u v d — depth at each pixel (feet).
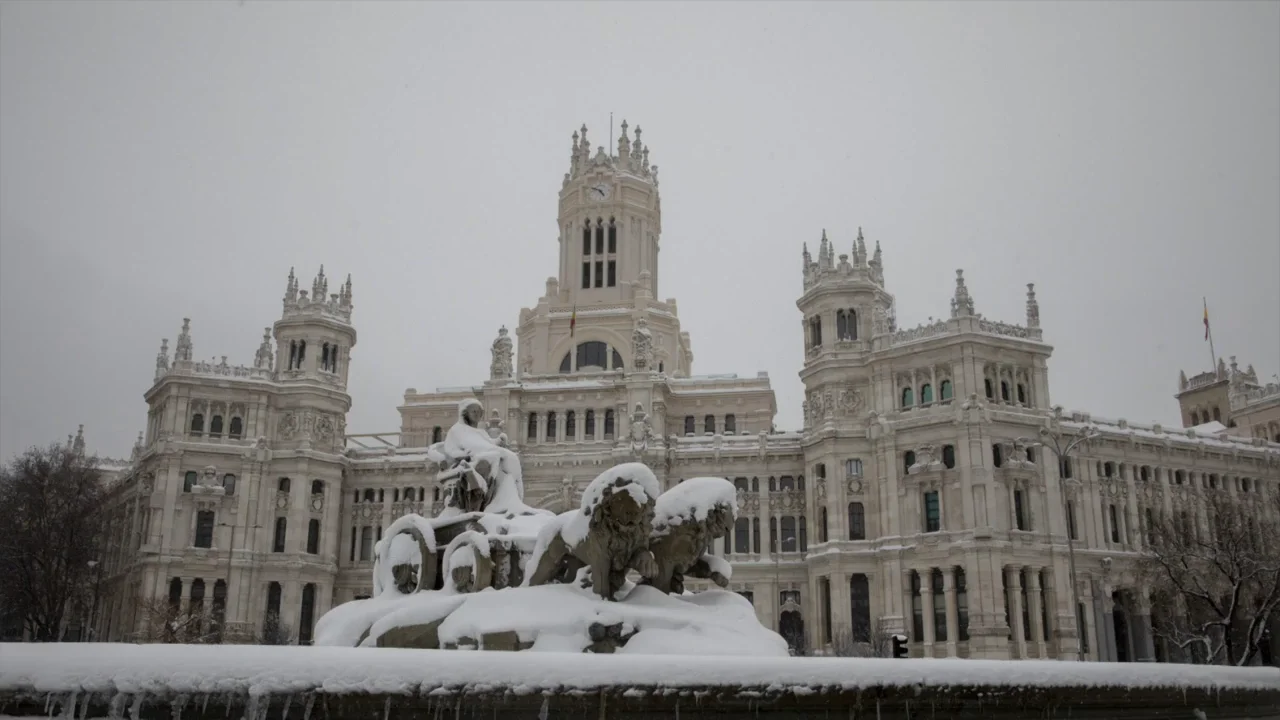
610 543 93.15
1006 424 325.01
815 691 59.36
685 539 95.91
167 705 52.03
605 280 464.24
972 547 308.40
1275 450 376.27
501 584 104.78
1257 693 77.56
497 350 399.65
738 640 86.79
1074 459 337.72
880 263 372.58
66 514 342.85
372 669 54.85
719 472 369.91
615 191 471.21
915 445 330.95
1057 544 318.04
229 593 358.64
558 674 56.59
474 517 111.75
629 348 435.53
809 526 348.18
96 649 52.75
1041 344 337.52
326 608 374.02
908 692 61.21
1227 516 274.77
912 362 338.75
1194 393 463.83
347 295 409.90
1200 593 271.90
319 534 378.73
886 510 331.57
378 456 401.90
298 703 53.52
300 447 378.53
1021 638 304.71
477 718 55.62
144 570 354.95
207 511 367.25
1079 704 66.54
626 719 57.11
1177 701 71.26
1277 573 245.86
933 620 315.37
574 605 90.17
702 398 410.93
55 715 50.19
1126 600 336.29
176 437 370.12
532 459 377.50
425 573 108.99
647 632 86.79
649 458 366.43
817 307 363.97
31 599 334.44
